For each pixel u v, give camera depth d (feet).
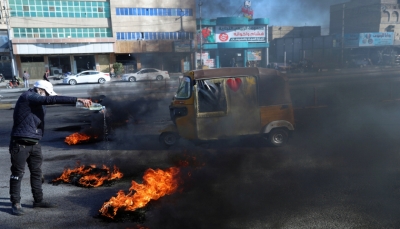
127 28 128.67
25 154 13.96
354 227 12.82
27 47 115.65
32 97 13.64
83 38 121.19
